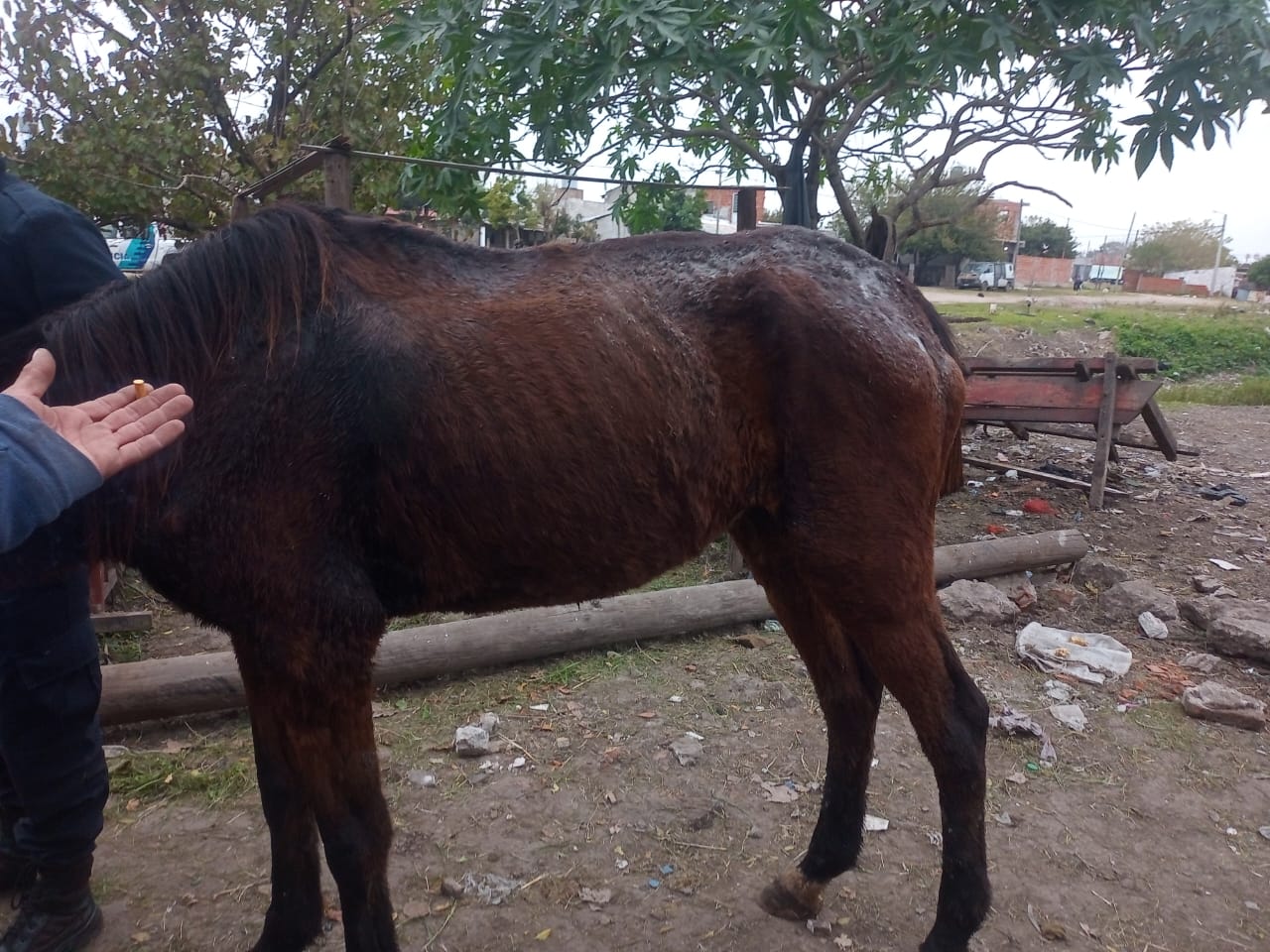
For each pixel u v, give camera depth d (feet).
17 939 7.21
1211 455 25.70
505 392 6.24
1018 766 10.09
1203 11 12.11
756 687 11.71
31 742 6.78
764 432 6.94
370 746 6.42
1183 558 16.47
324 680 6.08
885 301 7.14
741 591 13.39
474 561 6.52
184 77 21.86
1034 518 18.57
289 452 5.91
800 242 7.30
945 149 16.65
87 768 7.16
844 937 7.68
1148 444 21.16
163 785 9.61
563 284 6.69
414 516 6.27
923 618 7.13
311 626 5.99
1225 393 40.96
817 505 6.86
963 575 14.80
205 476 5.82
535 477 6.33
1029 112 15.85
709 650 12.85
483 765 10.01
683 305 6.77
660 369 6.57
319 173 22.71
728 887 8.25
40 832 7.05
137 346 5.95
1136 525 18.29
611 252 7.03
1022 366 19.60
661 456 6.59
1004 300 87.10
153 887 8.19
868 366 6.75
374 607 6.25
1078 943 7.59
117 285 6.31
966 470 22.04
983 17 12.78
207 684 10.58
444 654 11.60
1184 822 9.19
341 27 23.56
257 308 6.05
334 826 6.29
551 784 9.69
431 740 10.50
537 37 13.48
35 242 6.41
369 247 6.52
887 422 6.83
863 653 7.27
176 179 22.56
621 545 6.72
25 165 21.16
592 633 12.44
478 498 6.30
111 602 13.73
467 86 13.80
